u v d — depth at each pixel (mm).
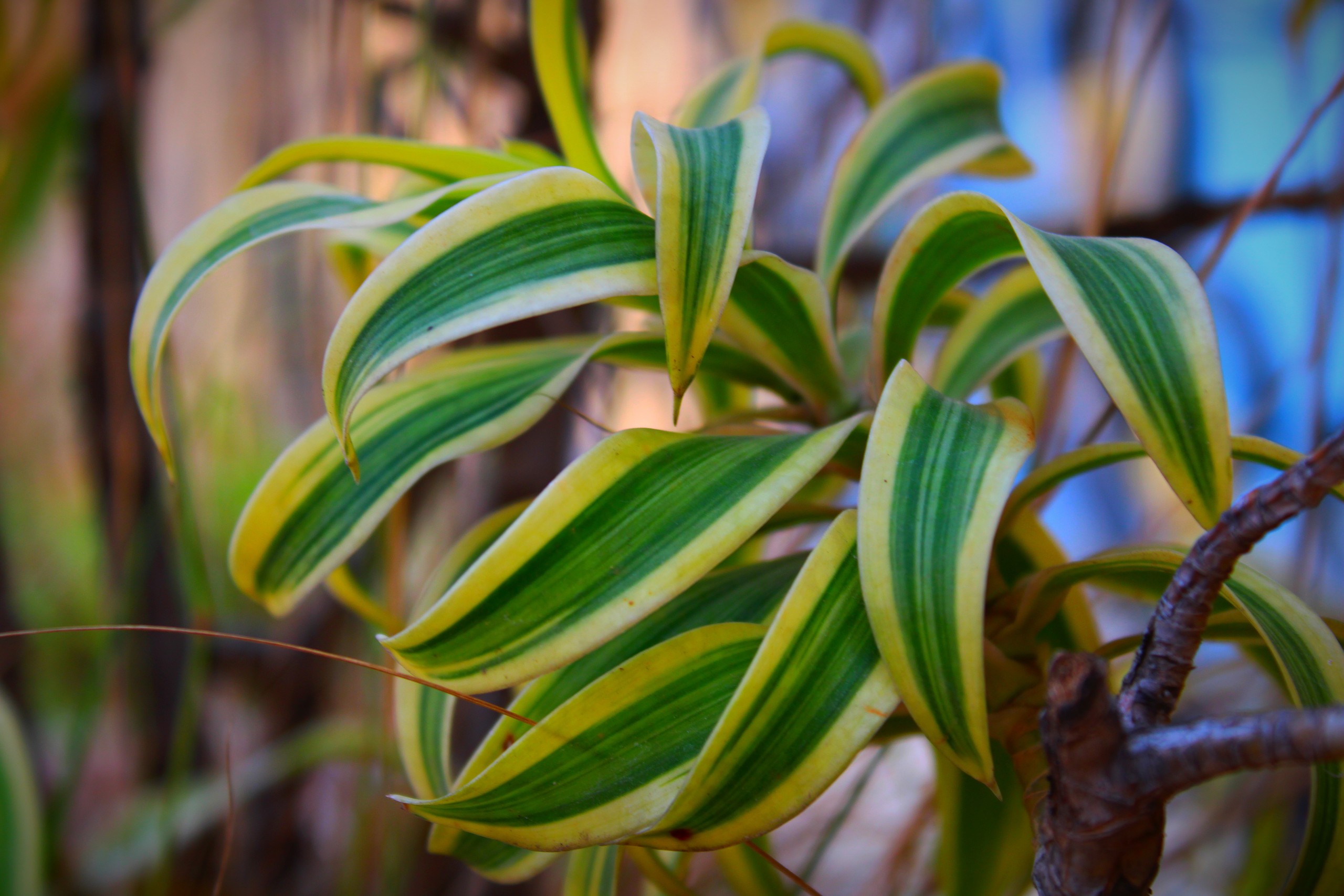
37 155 997
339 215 522
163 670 1025
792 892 692
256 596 543
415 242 465
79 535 1441
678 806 450
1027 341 619
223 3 1274
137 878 990
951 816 624
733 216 467
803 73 1210
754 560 665
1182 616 439
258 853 1098
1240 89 1149
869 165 623
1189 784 426
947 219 506
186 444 835
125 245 957
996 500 462
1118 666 634
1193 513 454
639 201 1048
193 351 1352
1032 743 506
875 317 543
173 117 1357
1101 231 751
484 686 467
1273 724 412
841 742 458
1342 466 415
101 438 995
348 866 926
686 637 486
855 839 1155
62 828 927
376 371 458
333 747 982
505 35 881
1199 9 1162
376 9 874
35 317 1395
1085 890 449
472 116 823
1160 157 1197
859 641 468
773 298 542
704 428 580
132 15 952
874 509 464
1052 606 529
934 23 1152
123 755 1172
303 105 1272
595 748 474
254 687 1086
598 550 473
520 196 472
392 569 753
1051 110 1273
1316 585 846
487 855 543
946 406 484
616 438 485
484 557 468
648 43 1188
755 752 457
